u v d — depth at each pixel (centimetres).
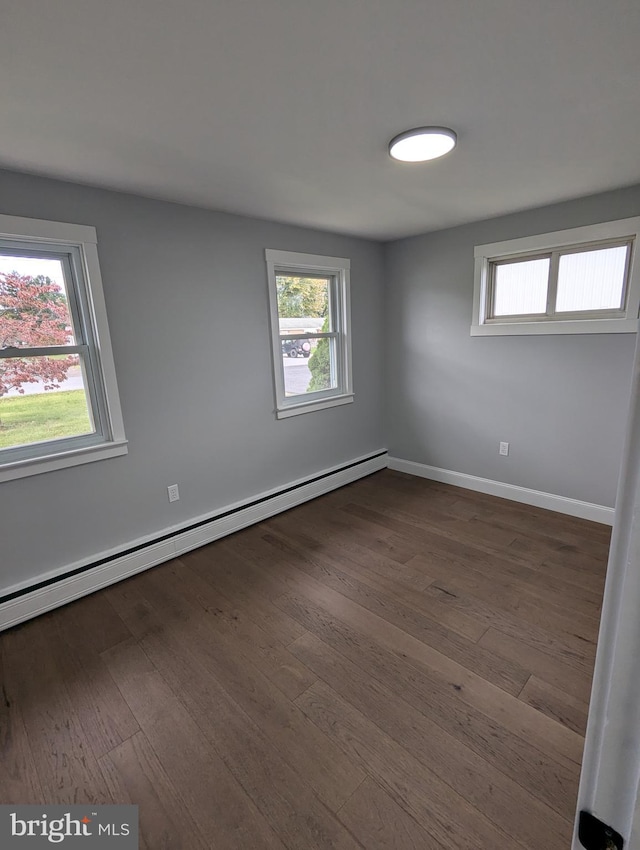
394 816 132
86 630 221
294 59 130
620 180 246
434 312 382
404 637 207
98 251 236
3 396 220
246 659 197
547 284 317
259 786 142
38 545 233
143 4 105
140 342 259
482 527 316
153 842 128
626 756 37
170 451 282
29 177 210
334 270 371
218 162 204
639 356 31
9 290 216
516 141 191
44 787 144
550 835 126
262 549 296
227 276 296
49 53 123
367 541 302
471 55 131
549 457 335
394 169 219
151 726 165
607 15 114
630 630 35
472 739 155
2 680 190
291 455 360
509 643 201
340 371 396
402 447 439
